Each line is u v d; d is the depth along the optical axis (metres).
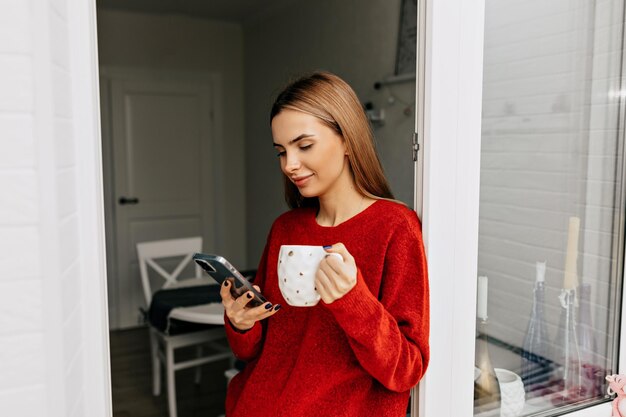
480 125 1.18
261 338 1.18
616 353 1.52
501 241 1.28
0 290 0.75
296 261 0.90
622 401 1.45
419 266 1.03
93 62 0.90
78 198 0.90
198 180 4.79
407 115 2.66
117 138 4.41
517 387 1.34
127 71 4.40
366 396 1.05
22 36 0.73
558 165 1.36
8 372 0.76
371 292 1.02
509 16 1.24
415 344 1.01
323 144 1.01
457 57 1.13
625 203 1.47
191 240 3.46
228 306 1.07
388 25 2.80
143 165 4.53
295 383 1.04
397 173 2.77
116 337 4.23
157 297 2.71
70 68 0.88
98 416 0.94
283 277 0.92
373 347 0.92
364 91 3.04
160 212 4.63
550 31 1.31
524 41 1.26
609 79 1.42
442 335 1.17
